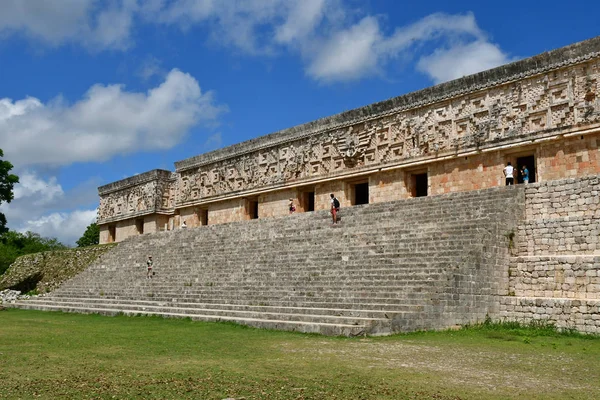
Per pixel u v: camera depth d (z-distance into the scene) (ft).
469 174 79.77
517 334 42.04
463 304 45.55
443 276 46.19
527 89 73.87
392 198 89.81
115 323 51.67
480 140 77.56
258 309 51.39
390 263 53.83
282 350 33.06
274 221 84.94
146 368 26.96
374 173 92.32
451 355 31.76
